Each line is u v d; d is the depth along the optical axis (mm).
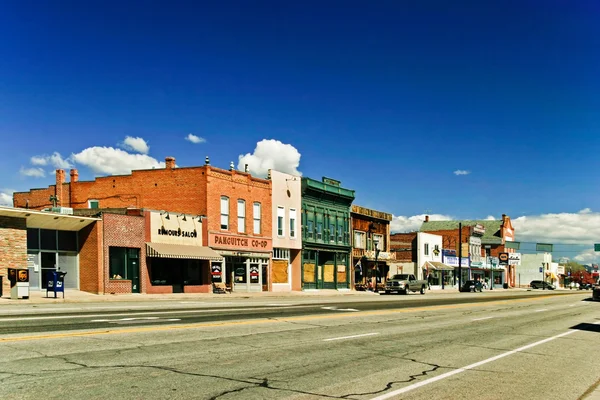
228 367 10602
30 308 21719
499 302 39219
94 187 45500
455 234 90625
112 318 17875
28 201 49750
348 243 59312
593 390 10047
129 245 35469
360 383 9758
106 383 8789
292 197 51281
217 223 42406
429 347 14680
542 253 124500
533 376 11172
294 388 9148
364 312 24781
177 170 42625
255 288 46156
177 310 22641
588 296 58469
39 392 8055
